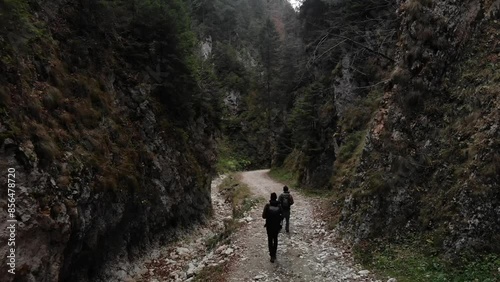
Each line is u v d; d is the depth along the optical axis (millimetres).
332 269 9086
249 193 23328
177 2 18344
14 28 8711
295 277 8828
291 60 44344
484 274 6723
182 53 17047
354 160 16562
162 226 14031
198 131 20797
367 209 10562
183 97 17547
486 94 8820
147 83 15398
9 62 8141
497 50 9273
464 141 8852
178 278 10594
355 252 9844
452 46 10406
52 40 10648
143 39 15820
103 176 10344
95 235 9680
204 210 18766
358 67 21766
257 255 10609
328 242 11359
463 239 7562
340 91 22203
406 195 9734
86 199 9117
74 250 8664
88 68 12211
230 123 55688
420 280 7473
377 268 8648
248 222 14930
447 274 7266
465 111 9281
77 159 9320
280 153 41062
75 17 12422
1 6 8008
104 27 13914
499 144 7793
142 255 12250
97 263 9977
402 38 12312
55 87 9922
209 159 21438
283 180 32656
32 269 6863
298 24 34844
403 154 10359
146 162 13586
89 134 10656
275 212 9766
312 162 23875
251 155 53531
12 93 7895
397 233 9414
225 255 11133
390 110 11547
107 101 12484
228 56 64125
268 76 55250
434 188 9094
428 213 8859
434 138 9859
